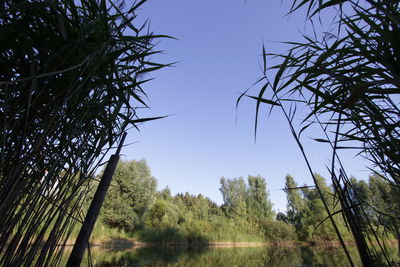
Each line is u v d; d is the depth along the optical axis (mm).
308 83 1323
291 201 31531
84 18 1362
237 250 17188
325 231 22406
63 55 1188
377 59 970
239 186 38375
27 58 1163
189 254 12430
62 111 1203
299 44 1340
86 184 1561
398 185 1103
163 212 25047
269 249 18672
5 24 1077
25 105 1161
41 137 1136
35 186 1245
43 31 1177
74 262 1301
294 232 26891
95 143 1472
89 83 1271
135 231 18219
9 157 1157
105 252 10719
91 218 1415
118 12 1320
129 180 18562
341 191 990
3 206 1049
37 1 1076
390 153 1075
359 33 991
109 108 1596
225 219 29094
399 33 856
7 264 1120
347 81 1065
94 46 1236
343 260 8820
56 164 1256
